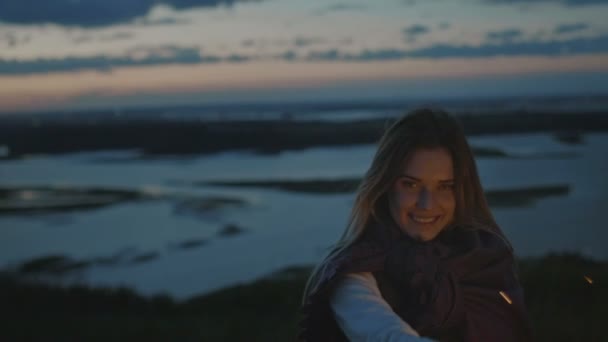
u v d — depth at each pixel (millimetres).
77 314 11094
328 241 33531
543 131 155125
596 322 6031
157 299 12320
